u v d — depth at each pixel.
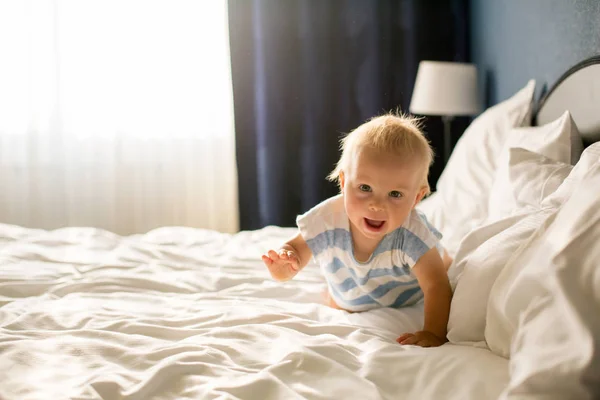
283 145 3.43
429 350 1.14
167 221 3.38
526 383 0.84
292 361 1.06
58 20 3.15
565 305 0.89
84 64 3.20
